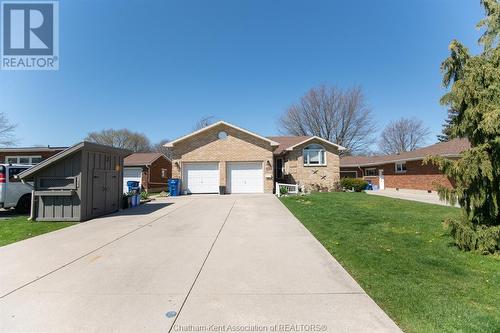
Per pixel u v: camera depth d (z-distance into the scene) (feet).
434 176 68.28
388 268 16.94
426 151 75.87
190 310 12.28
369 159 121.08
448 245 21.77
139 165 92.94
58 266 17.94
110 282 15.34
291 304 12.75
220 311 12.18
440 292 13.67
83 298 13.47
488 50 22.86
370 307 12.40
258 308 12.42
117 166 42.63
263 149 72.69
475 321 11.08
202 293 13.92
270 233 26.43
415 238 23.85
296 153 79.15
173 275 16.29
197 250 21.21
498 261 18.22
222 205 46.83
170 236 25.67
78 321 11.46
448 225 21.01
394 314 11.77
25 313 12.13
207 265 17.92
